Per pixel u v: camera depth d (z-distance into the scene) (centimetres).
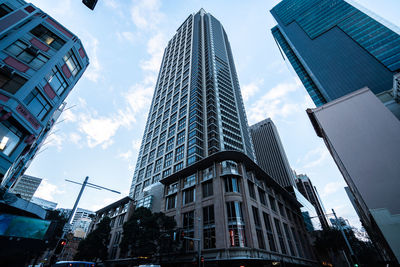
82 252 3734
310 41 9775
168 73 10569
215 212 2856
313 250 4788
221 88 8481
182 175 3925
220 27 12738
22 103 1670
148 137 8238
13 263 1548
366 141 2780
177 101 8000
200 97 7575
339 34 8956
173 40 12719
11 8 2042
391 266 2058
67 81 2258
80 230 8575
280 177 11762
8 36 1822
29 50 1906
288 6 12556
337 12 9812
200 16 12456
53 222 1833
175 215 3472
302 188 12781
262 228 2923
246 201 2922
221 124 6862
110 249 4369
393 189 2309
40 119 1888
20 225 1595
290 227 4138
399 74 2858
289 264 3181
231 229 2633
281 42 11912
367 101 3103
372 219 2473
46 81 1952
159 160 6594
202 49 10119
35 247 1670
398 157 2470
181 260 2816
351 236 4994
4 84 1620
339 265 5522
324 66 8406
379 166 2520
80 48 2483
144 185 6359
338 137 3020
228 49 11812
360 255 4881
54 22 2314
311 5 11206
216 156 3409
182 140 6253
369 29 8162
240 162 3428
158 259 3081
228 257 2375
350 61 7806
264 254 2616
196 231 2938
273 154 13038
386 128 2747
